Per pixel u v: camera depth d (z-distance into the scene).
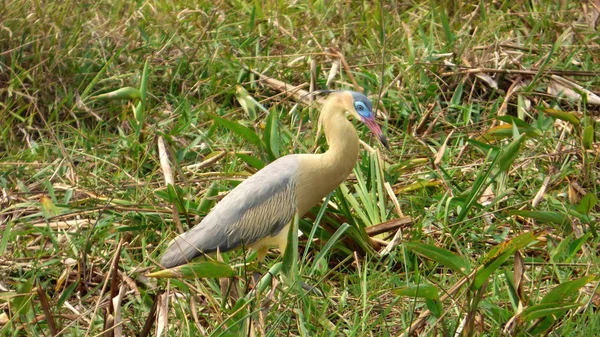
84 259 9.39
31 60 13.33
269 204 9.76
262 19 15.37
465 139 11.91
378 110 13.17
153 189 11.29
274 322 8.28
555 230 10.48
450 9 16.55
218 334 7.87
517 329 7.88
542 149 11.89
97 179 11.48
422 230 10.20
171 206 10.61
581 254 10.02
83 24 14.13
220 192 11.05
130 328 8.82
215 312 8.62
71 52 13.52
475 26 15.76
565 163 11.45
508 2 16.23
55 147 12.46
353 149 9.95
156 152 12.27
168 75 14.03
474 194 9.98
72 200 11.34
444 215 10.34
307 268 9.77
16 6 13.45
